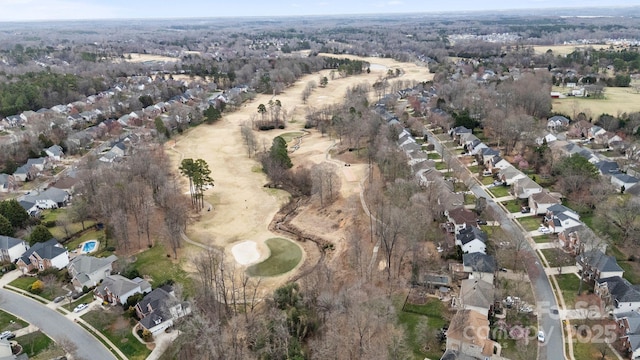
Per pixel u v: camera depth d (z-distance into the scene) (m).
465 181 147.12
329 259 114.31
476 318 82.94
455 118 198.12
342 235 124.75
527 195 136.50
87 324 91.50
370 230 123.06
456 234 115.25
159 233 126.44
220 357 78.94
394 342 80.44
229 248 120.94
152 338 87.38
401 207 119.94
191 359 80.62
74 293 101.06
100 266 105.56
